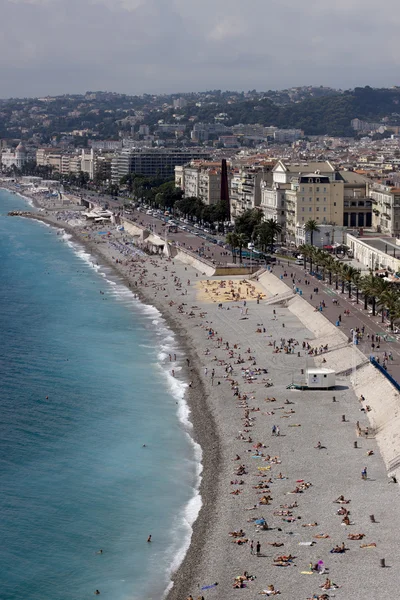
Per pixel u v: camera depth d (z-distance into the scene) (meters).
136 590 147.75
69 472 193.12
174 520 171.25
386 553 151.25
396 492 173.75
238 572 149.00
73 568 155.25
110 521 171.38
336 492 175.25
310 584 143.12
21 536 165.25
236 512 170.25
